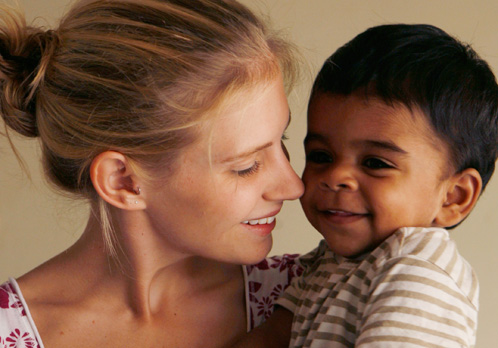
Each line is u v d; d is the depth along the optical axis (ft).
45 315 3.70
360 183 3.30
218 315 3.95
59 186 3.69
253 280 4.11
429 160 3.26
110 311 3.75
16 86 3.56
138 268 3.66
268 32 3.51
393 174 3.25
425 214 3.35
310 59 6.70
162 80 3.14
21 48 3.55
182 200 3.31
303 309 3.60
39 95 3.47
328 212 3.44
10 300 3.71
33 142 7.27
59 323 3.68
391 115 3.22
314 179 3.45
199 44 3.15
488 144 3.50
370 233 3.35
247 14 3.44
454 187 3.43
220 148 3.15
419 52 3.35
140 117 3.19
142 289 3.71
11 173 7.39
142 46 3.16
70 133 3.39
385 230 3.31
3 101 3.64
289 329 3.81
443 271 3.06
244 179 3.28
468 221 6.89
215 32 3.18
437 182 3.32
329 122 3.36
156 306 3.83
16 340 3.61
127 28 3.24
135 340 3.73
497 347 6.95
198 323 3.89
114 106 3.24
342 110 3.32
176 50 3.14
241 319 4.01
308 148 3.50
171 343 3.78
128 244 3.60
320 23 6.72
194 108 3.11
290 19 6.72
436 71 3.31
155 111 3.16
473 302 3.09
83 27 3.35
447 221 3.47
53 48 3.41
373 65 3.30
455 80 3.33
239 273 4.11
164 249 3.63
